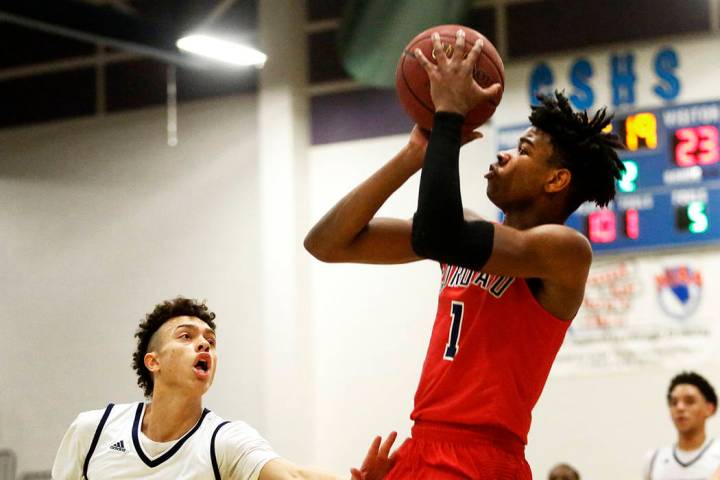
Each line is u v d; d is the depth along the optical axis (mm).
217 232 12258
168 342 5355
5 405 12758
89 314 12641
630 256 10297
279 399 11484
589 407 10281
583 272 3830
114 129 12945
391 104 11805
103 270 12680
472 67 3785
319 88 12125
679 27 10625
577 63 10914
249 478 5059
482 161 11031
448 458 3791
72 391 12555
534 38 11133
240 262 12086
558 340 3953
